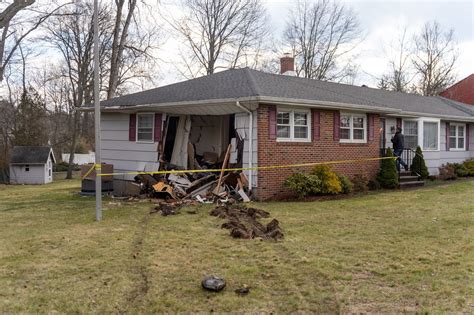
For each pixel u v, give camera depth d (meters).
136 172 12.77
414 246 6.44
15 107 32.22
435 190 14.15
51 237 7.18
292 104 11.93
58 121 37.84
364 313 4.10
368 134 14.66
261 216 9.02
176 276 5.11
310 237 7.09
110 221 8.69
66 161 39.97
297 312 4.14
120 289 4.69
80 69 30.81
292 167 12.33
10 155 27.66
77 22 29.38
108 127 15.17
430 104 20.50
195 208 10.33
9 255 6.03
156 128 13.52
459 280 4.92
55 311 4.13
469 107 23.47
